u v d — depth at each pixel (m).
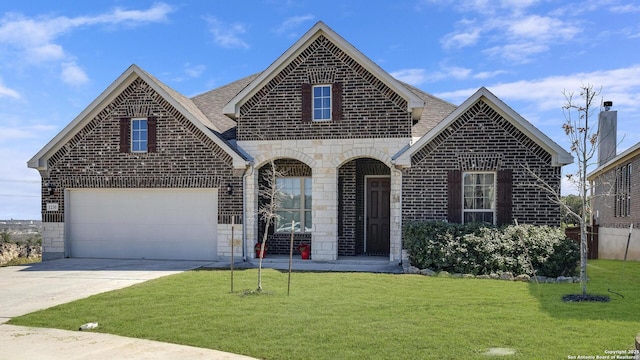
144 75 16.66
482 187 15.08
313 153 16.03
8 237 32.41
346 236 17.69
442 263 13.25
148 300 9.75
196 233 16.73
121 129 16.98
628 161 21.59
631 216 21.23
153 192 17.05
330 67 15.98
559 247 12.86
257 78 16.14
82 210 17.48
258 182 17.50
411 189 15.15
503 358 6.19
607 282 12.12
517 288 11.09
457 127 14.96
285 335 7.29
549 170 14.49
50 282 12.35
